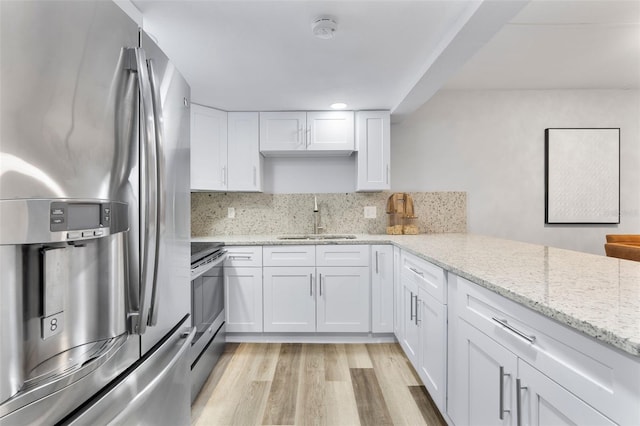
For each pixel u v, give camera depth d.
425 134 3.48
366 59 2.14
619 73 3.09
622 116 3.49
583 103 3.48
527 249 2.08
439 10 1.62
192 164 2.89
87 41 0.77
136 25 0.95
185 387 1.38
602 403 0.73
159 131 0.96
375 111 3.17
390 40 1.90
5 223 0.60
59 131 0.70
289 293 2.87
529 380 0.99
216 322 2.54
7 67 0.60
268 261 2.87
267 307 2.87
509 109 3.47
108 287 0.84
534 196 3.49
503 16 1.54
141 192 0.94
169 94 1.18
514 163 3.49
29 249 0.66
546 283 1.15
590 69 2.99
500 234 3.49
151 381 0.99
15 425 0.62
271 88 2.61
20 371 0.64
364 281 2.86
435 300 1.76
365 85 2.57
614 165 3.48
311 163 3.51
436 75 2.21
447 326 1.62
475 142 3.49
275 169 3.51
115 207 0.83
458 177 3.49
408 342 2.34
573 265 1.51
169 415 1.21
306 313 2.87
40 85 0.66
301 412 1.86
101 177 0.81
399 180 3.49
